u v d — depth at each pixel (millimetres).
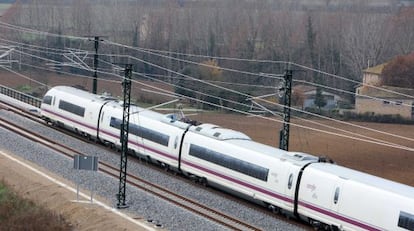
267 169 57719
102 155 74688
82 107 82438
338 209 51500
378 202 49031
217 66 145625
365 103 137750
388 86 143500
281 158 57312
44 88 147125
